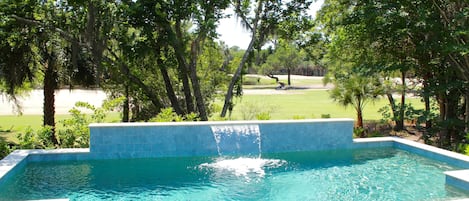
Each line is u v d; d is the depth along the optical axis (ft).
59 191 23.95
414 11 45.11
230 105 63.10
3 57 48.47
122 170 28.63
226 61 69.31
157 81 62.08
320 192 23.95
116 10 48.32
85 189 24.36
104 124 31.53
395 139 37.06
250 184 25.55
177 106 58.08
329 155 33.71
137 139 31.76
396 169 29.14
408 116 49.85
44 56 50.39
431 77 52.16
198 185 25.36
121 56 53.88
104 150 31.17
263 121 35.12
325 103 108.78
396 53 52.37
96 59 49.01
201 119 57.62
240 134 33.88
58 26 50.49
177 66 56.80
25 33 48.91
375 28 46.78
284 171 28.73
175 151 32.45
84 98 110.32
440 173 27.96
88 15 47.70
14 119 75.20
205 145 33.01
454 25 42.57
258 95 134.21
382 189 24.45
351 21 47.78
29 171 27.99
